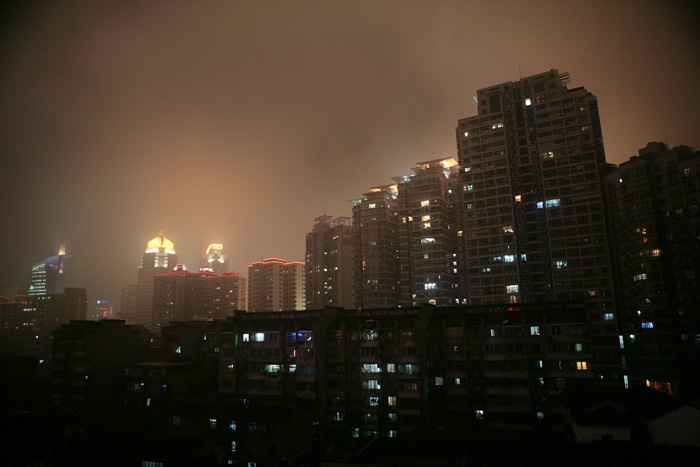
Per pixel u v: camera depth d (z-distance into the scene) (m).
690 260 101.06
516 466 44.88
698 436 54.66
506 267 132.62
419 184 165.75
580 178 126.12
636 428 59.38
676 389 97.31
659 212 108.25
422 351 87.56
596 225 121.56
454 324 89.88
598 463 44.50
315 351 90.62
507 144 140.25
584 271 120.44
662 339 101.94
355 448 58.00
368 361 89.69
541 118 135.12
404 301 173.88
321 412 88.31
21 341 192.88
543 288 127.69
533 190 134.50
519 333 84.50
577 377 79.38
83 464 68.06
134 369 97.81
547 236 128.12
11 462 61.81
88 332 100.94
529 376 81.88
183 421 80.62
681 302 101.50
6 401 104.12
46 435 74.06
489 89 147.75
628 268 112.88
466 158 145.50
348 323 95.44
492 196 138.88
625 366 111.12
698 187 101.12
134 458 66.75
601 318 115.94
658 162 110.19
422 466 44.94
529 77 141.50
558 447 48.59
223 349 100.06
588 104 130.00
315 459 50.50
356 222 192.38
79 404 97.88
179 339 111.06
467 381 86.12
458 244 165.38
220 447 70.81
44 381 112.88
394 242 186.62
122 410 96.38
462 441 51.31
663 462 44.22
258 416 76.12
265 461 72.75
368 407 87.75
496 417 82.38
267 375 92.94
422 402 84.62
